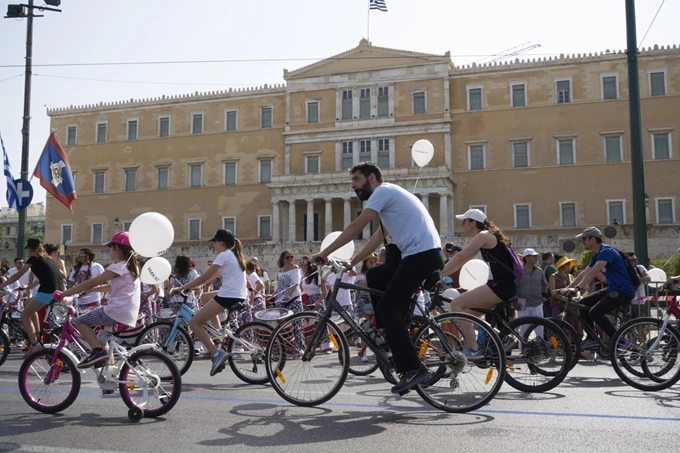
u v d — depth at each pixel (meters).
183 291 10.24
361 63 60.34
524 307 13.58
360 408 7.57
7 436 6.33
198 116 65.94
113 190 67.56
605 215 53.66
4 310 13.24
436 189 54.59
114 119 68.50
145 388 7.16
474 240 8.15
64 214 68.88
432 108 58.06
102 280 7.73
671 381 8.52
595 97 54.75
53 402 7.60
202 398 8.41
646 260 15.61
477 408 7.08
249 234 62.78
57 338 8.33
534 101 56.28
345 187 57.47
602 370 10.94
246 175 63.62
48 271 11.02
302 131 61.12
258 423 6.80
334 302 7.48
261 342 9.91
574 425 6.55
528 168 55.81
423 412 7.28
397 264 7.26
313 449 5.70
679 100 52.56
